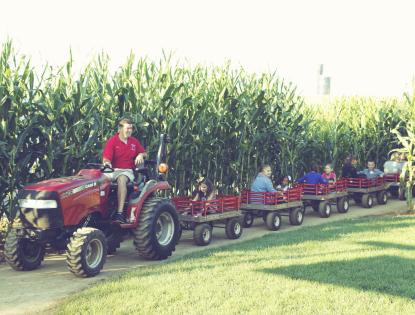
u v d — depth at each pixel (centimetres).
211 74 1221
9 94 837
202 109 1084
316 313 517
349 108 1798
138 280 630
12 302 582
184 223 954
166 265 715
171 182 1098
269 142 1336
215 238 997
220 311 520
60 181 708
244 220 1110
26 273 722
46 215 673
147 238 771
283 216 1276
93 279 686
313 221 1203
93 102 917
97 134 927
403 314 517
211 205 934
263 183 1102
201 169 1160
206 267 695
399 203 1502
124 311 519
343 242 861
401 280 630
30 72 855
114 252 862
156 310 523
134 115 978
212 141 1148
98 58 987
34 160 888
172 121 1027
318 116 1700
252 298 558
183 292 579
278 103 1357
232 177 1252
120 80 1015
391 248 809
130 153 803
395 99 1798
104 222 774
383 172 1650
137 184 800
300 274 651
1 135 831
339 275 650
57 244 719
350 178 1423
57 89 897
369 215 1280
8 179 849
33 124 856
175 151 1045
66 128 897
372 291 586
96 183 732
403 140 1314
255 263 711
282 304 542
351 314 515
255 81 1298
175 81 1088
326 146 1525
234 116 1202
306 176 1273
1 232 876
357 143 1684
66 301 568
